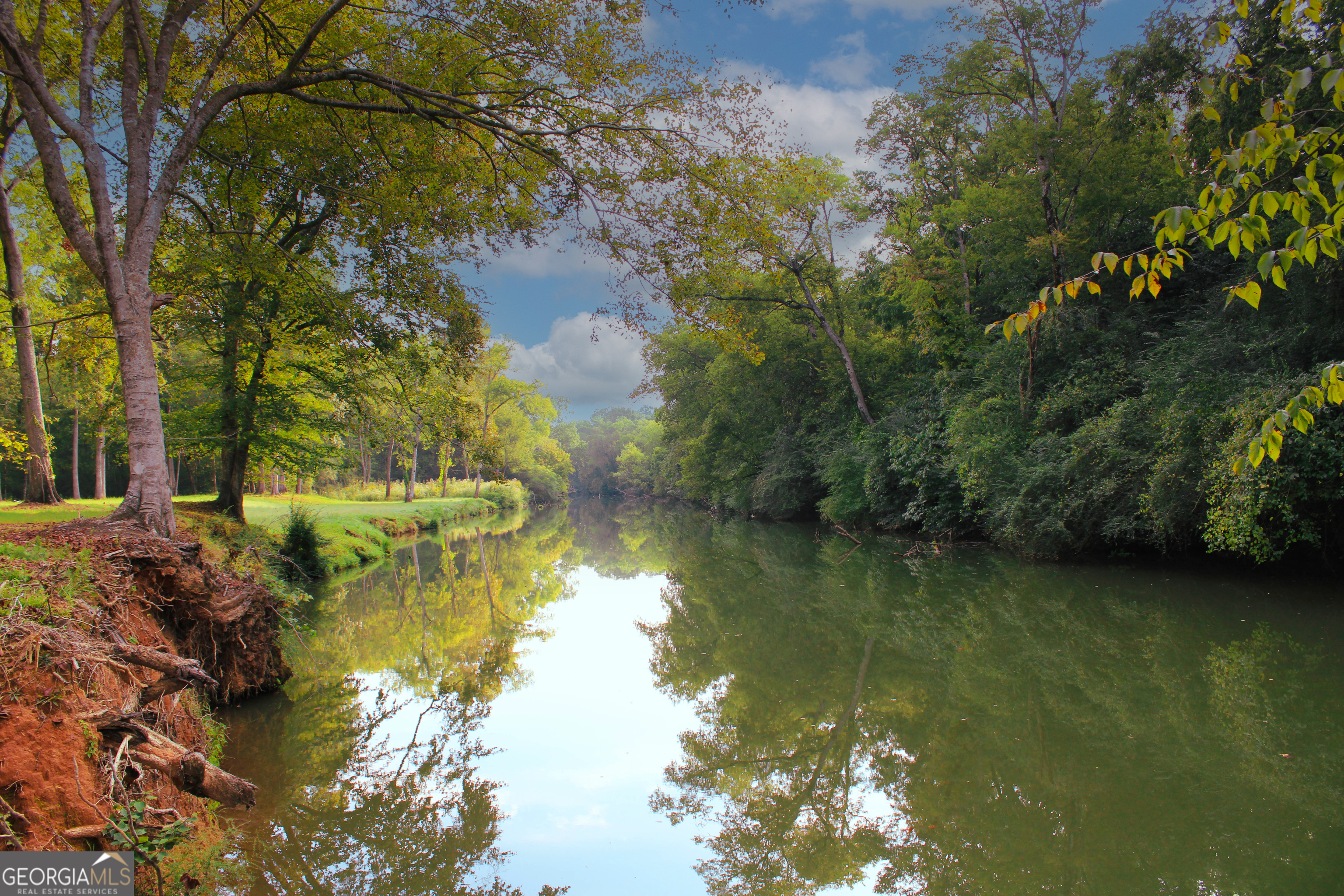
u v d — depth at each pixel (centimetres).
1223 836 515
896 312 2500
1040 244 1534
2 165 1247
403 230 1123
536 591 1872
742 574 1962
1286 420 312
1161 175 1576
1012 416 1717
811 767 752
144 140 725
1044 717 783
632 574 2186
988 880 504
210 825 482
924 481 2002
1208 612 1119
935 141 2348
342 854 542
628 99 874
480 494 5662
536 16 842
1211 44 318
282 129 1011
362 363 1255
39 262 1583
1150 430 1323
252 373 1409
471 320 1282
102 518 673
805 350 2906
